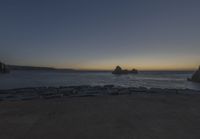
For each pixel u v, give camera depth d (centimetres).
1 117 395
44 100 614
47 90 1129
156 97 677
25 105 525
